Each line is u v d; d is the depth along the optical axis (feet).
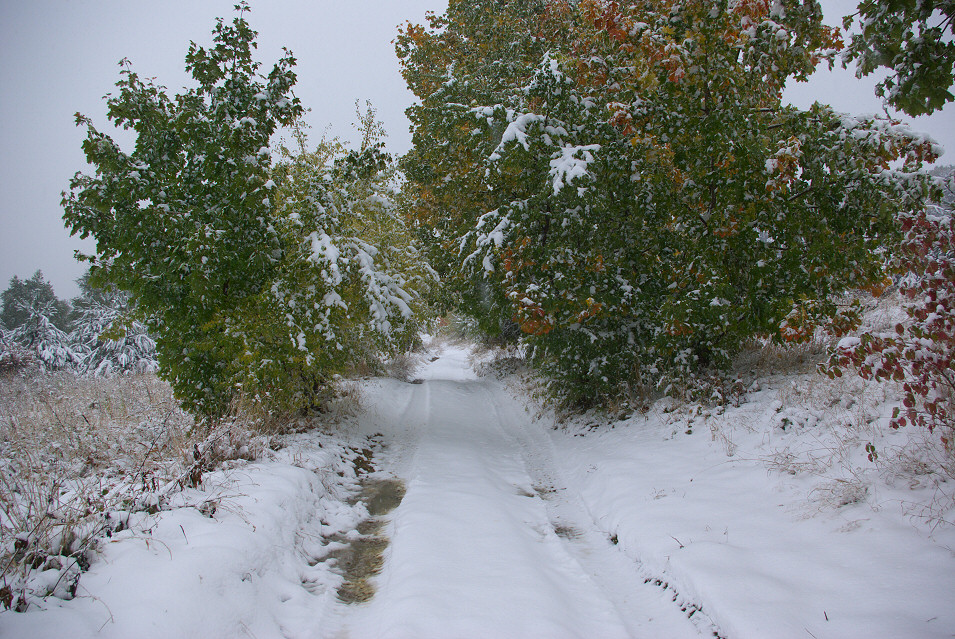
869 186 19.52
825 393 18.29
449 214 38.73
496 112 26.45
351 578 13.51
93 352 73.87
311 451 22.86
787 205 21.11
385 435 31.78
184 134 23.38
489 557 13.33
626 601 11.94
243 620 10.25
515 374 53.42
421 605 10.73
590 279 26.22
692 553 12.17
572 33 31.73
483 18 39.55
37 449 18.45
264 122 25.12
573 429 29.84
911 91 11.32
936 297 12.60
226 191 23.66
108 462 18.38
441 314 41.39
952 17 10.72
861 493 12.69
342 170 28.17
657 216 25.46
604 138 26.40
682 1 22.25
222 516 13.47
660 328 25.21
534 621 10.32
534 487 21.83
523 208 26.89
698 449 19.67
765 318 21.09
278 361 24.27
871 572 9.98
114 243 22.70
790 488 14.42
